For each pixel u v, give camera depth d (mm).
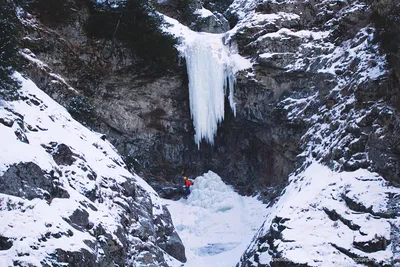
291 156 24031
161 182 26156
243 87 25547
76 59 24875
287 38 25438
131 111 25969
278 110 24641
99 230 14281
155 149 26484
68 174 15422
